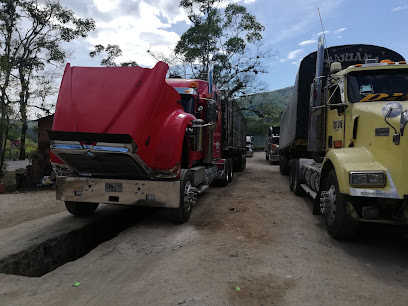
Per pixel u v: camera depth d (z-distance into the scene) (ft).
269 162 86.63
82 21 79.36
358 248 14.61
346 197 14.32
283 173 49.52
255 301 9.62
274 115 104.42
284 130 46.32
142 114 16.03
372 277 11.44
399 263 12.81
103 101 16.10
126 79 16.34
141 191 17.71
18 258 13.75
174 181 17.66
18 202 27.17
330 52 26.04
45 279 11.36
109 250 14.51
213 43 94.58
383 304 9.48
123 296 10.00
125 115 15.83
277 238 16.20
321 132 21.62
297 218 20.56
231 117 40.63
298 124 29.32
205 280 11.11
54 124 16.51
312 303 9.52
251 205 24.88
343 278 11.32
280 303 9.52
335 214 15.46
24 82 44.52
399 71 17.28
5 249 14.15
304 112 29.17
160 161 17.69
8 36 73.36
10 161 77.25
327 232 17.28
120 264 12.84
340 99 18.12
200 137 21.29
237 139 48.80
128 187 17.81
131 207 25.00
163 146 17.75
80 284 10.94
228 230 17.76
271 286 10.64
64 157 17.12
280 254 13.79
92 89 16.39
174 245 15.15
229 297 9.86
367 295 10.04
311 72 28.78
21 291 10.34
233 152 44.68
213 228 18.21
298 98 29.17
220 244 15.21
